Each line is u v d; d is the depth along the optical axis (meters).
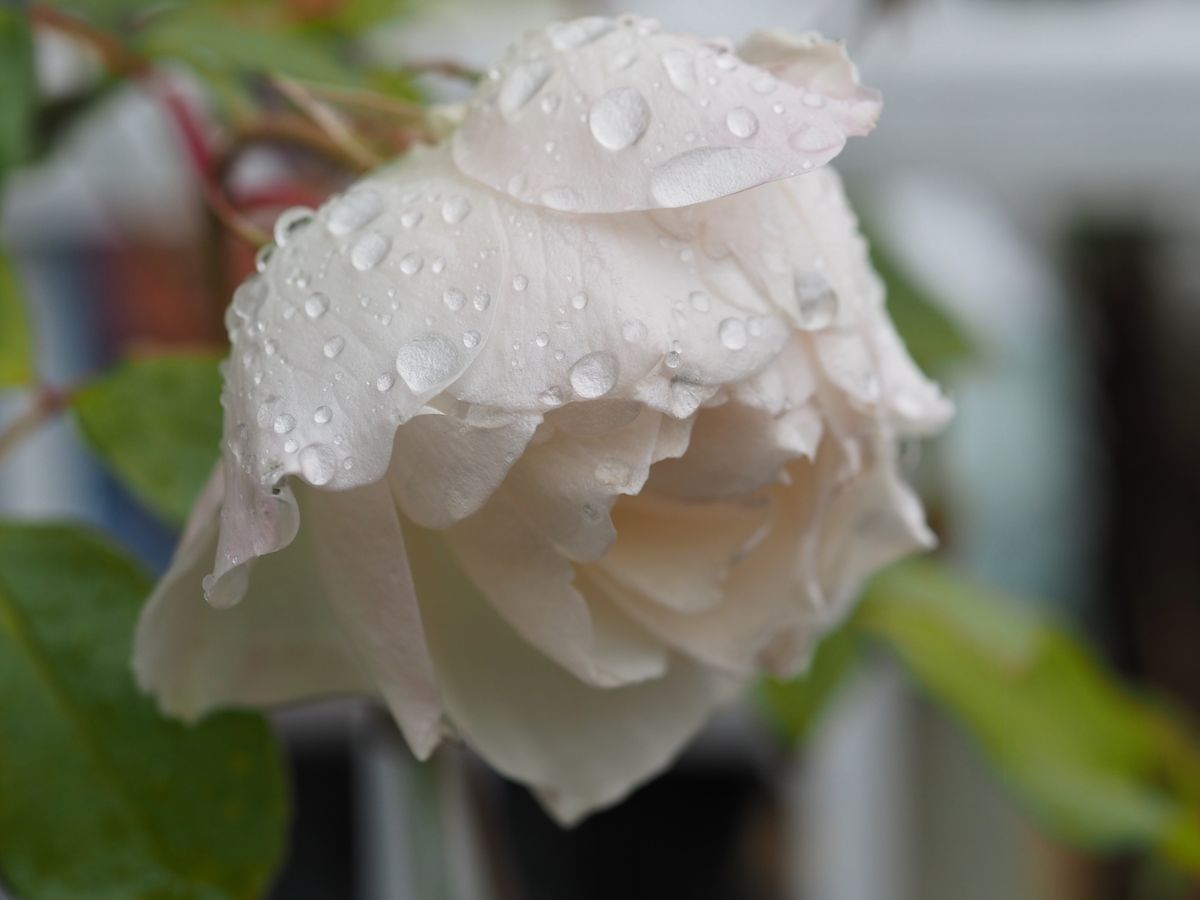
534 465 0.23
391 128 0.26
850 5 0.38
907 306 0.35
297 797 0.54
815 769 0.53
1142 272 0.64
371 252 0.22
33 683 0.25
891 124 0.52
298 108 0.26
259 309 0.22
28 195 0.48
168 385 0.26
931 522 0.42
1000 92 0.52
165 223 0.47
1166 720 0.36
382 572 0.22
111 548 0.25
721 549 0.25
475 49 0.43
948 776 0.53
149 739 0.25
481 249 0.22
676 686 0.26
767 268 0.23
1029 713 0.34
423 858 0.32
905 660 0.34
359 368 0.22
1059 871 0.58
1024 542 0.48
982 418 0.46
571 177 0.22
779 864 0.56
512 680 0.25
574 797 0.25
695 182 0.22
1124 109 0.52
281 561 0.23
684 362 0.22
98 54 0.28
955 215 0.51
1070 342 0.56
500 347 0.22
